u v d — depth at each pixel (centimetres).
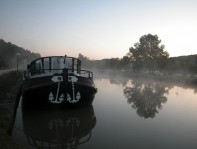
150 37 9144
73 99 1502
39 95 1436
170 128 1205
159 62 7600
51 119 1317
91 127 1186
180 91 3195
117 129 1163
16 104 1611
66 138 1012
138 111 1627
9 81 2956
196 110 1727
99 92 2702
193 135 1088
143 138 1028
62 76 1459
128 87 3475
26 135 1033
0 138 853
